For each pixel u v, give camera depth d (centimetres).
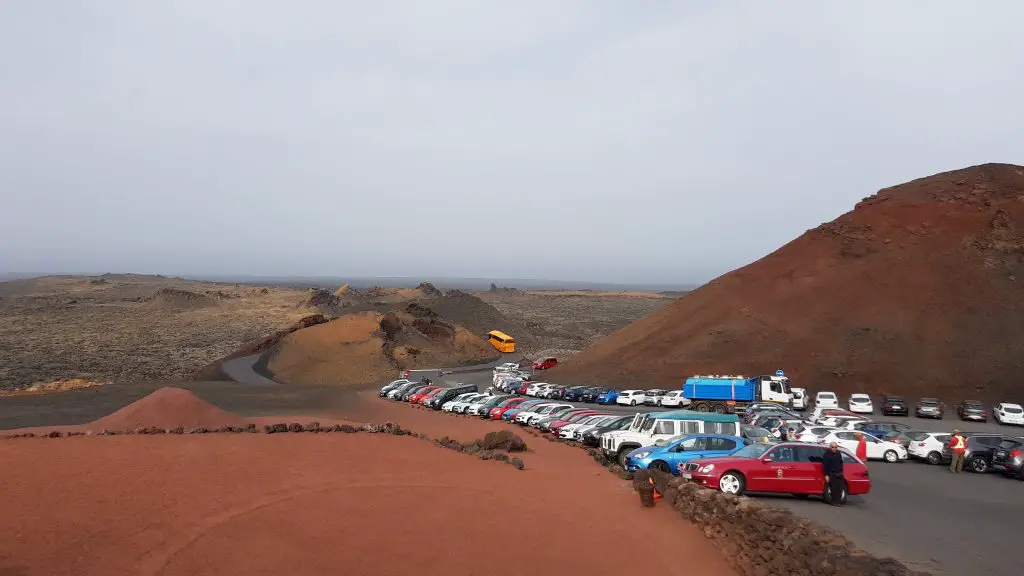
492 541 1408
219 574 1153
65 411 4619
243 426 2666
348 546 1334
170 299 15500
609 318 17338
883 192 8062
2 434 2309
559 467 2308
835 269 7094
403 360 8950
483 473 2045
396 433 2628
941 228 6938
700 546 1399
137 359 8794
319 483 1764
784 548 1120
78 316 12738
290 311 14688
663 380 6397
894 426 3158
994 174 7450
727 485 1805
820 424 3266
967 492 2103
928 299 6209
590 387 6044
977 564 1268
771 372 6094
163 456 1919
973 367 5416
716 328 6938
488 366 9650
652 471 1891
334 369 8125
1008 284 6028
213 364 8444
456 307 13950
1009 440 2609
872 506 1823
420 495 1727
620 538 1445
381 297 17475
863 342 6053
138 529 1319
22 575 1067
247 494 1611
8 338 9962
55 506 1398
